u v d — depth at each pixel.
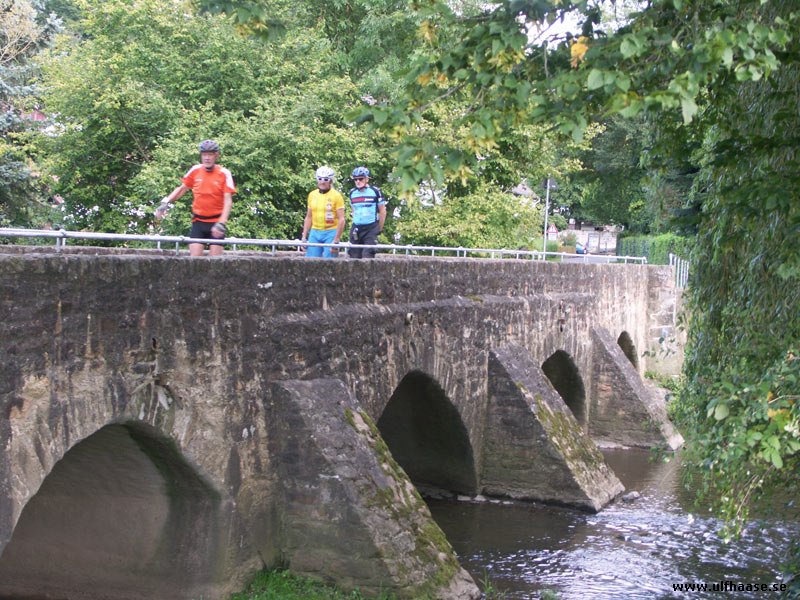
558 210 56.00
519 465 14.98
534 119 6.17
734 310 9.34
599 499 14.70
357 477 9.28
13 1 24.69
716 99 8.01
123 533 9.13
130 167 22.61
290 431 9.44
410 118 6.04
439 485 15.58
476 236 24.91
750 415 6.80
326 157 21.72
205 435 8.55
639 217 43.97
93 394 7.26
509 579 11.05
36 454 6.71
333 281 10.69
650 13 6.41
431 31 6.62
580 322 20.86
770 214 8.45
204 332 8.53
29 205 22.23
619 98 5.41
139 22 22.06
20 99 22.92
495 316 15.45
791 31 6.59
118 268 7.48
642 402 21.48
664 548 12.59
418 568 9.24
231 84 21.86
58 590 9.35
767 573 11.56
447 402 13.86
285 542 9.46
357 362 10.96
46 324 6.80
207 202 9.52
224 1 6.71
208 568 8.85
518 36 5.97
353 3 26.59
